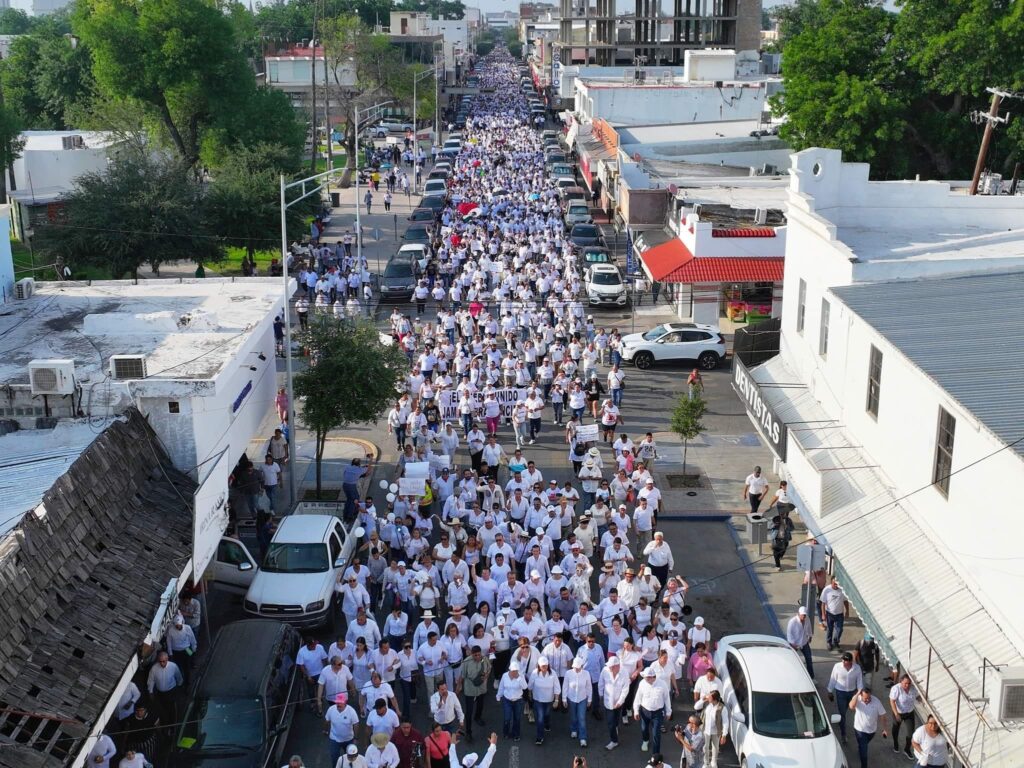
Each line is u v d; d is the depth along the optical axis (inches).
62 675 529.3
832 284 912.9
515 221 2261.3
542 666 662.5
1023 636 561.6
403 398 1154.7
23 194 2129.7
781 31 4419.3
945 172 1811.0
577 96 3302.2
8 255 1051.3
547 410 1315.2
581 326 1519.4
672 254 1637.6
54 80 3179.1
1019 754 504.4
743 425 1259.8
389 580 795.4
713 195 1809.8
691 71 3051.2
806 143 1844.2
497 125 4333.2
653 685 654.5
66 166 2204.7
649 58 4483.3
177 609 697.0
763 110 2593.5
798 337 1009.5
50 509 607.5
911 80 1784.0
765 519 951.0
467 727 685.3
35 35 3725.4
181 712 673.6
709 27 4446.4
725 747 663.8
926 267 876.6
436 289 1766.7
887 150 1787.6
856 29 1813.5
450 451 1093.8
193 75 2151.8
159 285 1123.9
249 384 956.6
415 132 3464.6
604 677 666.2
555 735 691.4
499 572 783.1
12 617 525.7
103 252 1674.5
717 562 930.7
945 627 609.9
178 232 1695.4
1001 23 1592.0
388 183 2728.8
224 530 822.5
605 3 4416.8
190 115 2288.4
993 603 599.2
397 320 1481.3
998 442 581.3
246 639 682.2
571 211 2406.5
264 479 1000.2
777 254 1578.5
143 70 2175.2
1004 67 1635.1
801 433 884.6
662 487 1085.8
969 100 1786.4
